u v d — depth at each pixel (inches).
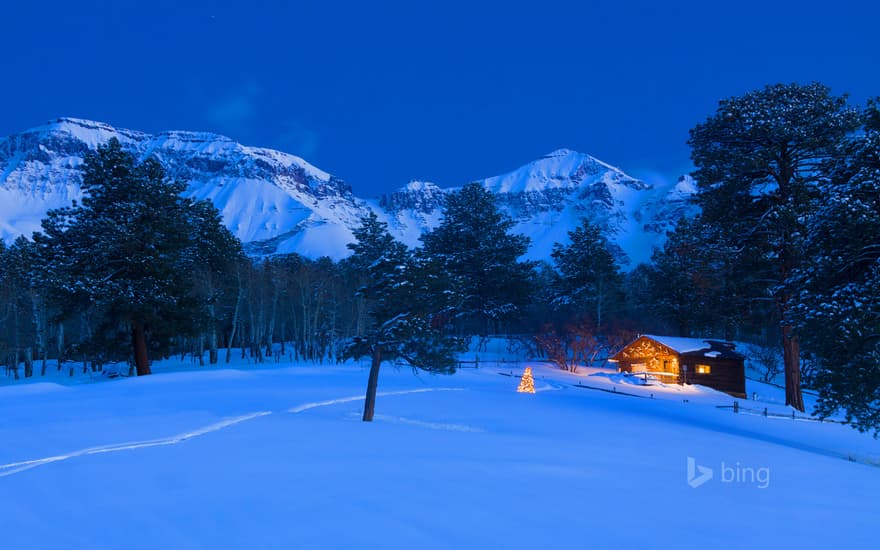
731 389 2178.9
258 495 390.3
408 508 365.7
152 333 1941.4
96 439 617.3
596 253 3403.1
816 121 1470.2
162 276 1852.9
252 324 3115.2
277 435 662.5
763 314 1679.4
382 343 898.7
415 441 647.8
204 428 708.7
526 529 332.5
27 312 2726.4
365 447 591.5
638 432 854.5
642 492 437.7
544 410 1128.8
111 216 1813.5
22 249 2625.5
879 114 1011.9
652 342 2297.0
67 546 298.4
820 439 1111.0
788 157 1572.3
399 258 949.8
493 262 3442.4
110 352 1878.7
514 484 440.5
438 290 954.7
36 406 988.6
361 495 393.4
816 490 496.4
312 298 3366.1
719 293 1787.6
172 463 493.0
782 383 2642.7
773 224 1482.5
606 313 3405.5
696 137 1641.2
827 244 929.5
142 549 294.2
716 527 354.0
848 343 853.8
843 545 331.0
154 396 1168.8
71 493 394.6
